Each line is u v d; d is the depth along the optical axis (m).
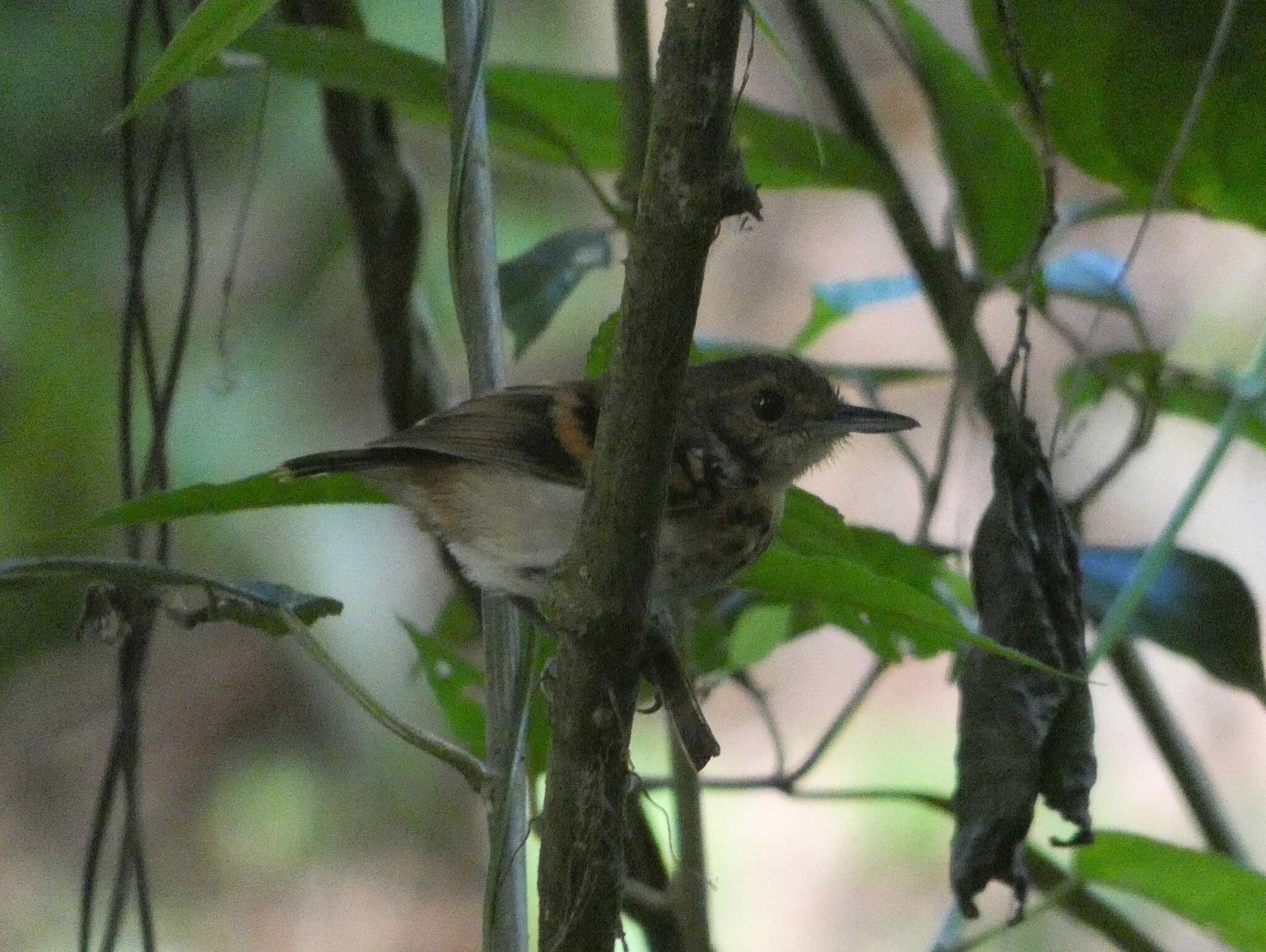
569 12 15.74
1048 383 15.98
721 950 15.84
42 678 16.20
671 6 3.74
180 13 11.59
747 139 6.87
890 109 18.95
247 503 5.93
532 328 6.80
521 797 5.32
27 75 12.36
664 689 5.08
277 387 14.11
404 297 7.44
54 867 15.84
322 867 16.12
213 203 13.30
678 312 4.02
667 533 6.80
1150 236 16.64
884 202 7.41
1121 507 16.80
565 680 4.64
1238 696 17.23
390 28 12.53
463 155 5.44
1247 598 6.49
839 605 6.05
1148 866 5.96
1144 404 7.14
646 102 6.37
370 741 16.47
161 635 16.86
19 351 13.03
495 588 6.91
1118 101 6.97
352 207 7.42
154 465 7.03
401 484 7.00
